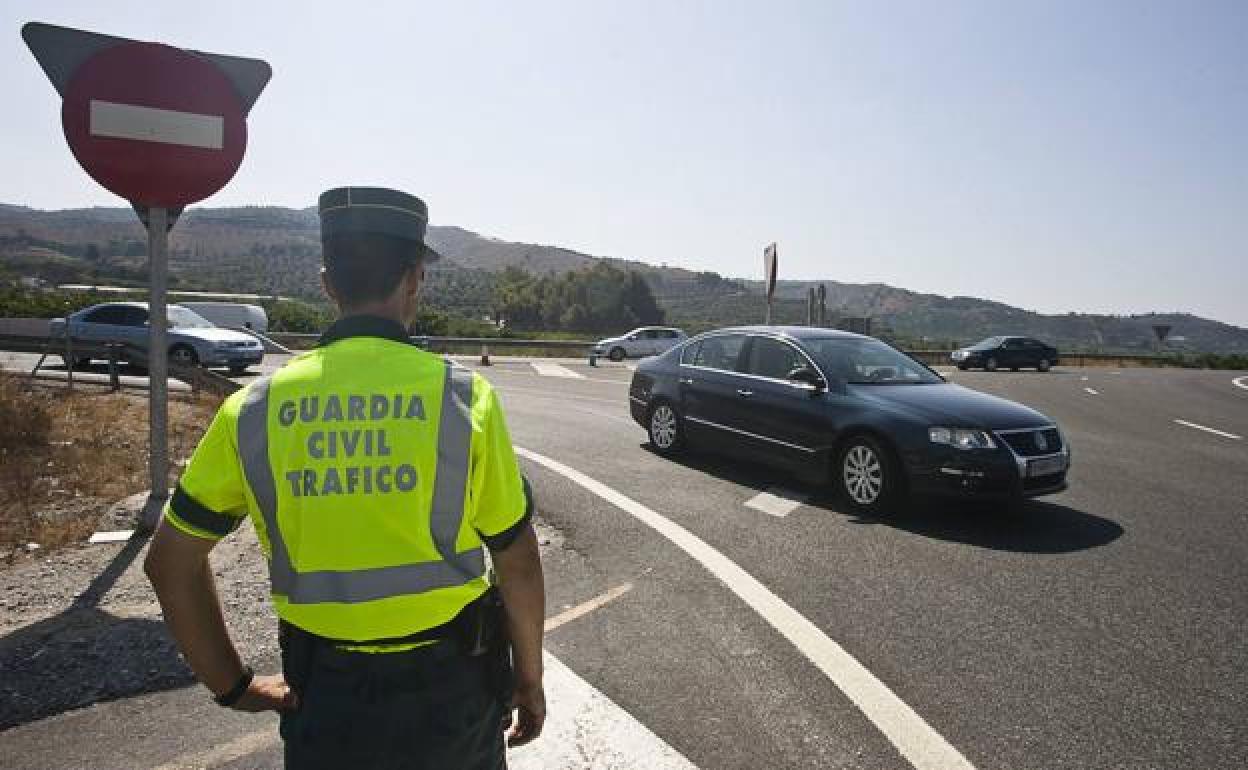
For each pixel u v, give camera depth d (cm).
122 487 662
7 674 332
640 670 358
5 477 665
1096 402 1767
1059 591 469
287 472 133
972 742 300
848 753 292
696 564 511
